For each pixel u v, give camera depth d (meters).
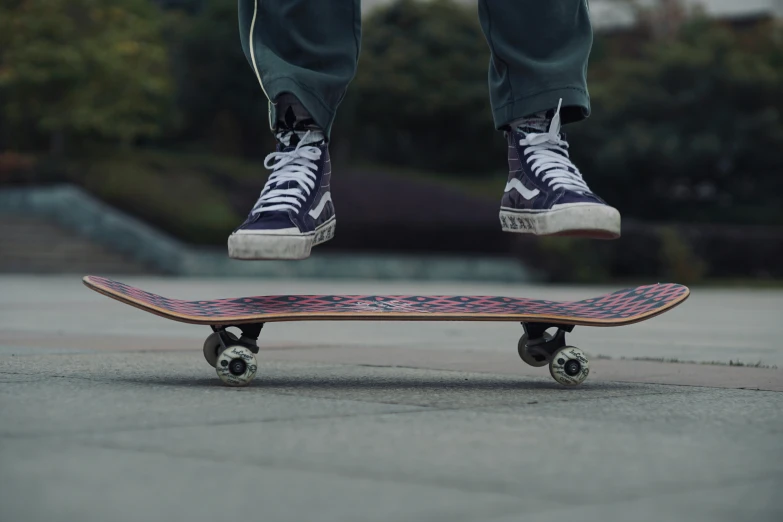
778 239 21.92
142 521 1.06
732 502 1.19
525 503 1.17
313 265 18.53
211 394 2.21
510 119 2.68
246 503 1.15
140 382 2.44
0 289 11.09
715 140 27.47
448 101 28.47
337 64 2.62
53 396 2.10
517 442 1.62
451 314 2.33
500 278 20.00
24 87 21.12
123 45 22.06
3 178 19.81
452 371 3.00
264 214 2.50
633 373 3.03
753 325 6.52
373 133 29.30
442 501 1.18
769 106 28.34
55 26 21.03
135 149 25.70
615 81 29.30
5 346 3.69
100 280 2.38
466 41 29.27
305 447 1.54
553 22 2.65
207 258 17.83
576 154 28.48
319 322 6.19
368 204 19.72
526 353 2.59
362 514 1.10
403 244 19.38
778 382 2.74
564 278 20.09
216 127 27.83
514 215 2.70
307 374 2.82
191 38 26.39
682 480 1.33
